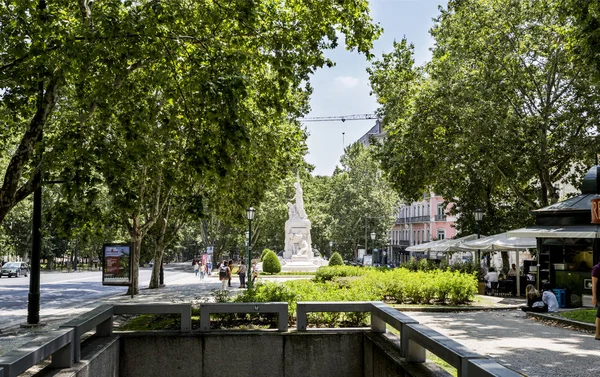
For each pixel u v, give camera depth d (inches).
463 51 1015.6
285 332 302.7
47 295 1031.0
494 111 961.5
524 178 1077.1
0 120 561.6
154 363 297.6
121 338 296.5
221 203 1003.3
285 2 589.6
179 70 532.4
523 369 319.6
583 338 445.7
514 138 970.7
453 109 974.4
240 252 2913.4
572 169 1446.9
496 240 976.9
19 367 167.6
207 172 459.5
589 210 738.8
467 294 756.0
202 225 2433.6
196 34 519.8
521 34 1010.7
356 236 2669.8
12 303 883.4
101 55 425.7
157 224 1261.1
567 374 306.3
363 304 303.1
